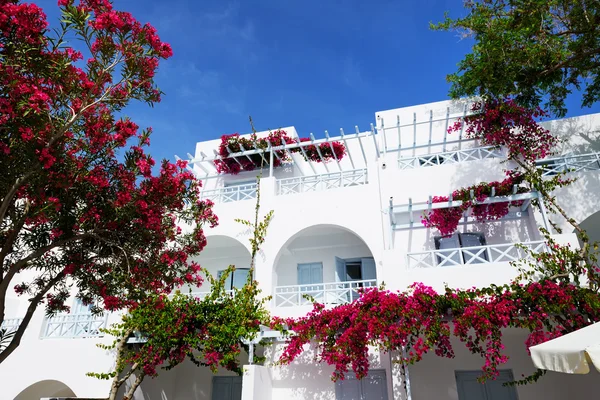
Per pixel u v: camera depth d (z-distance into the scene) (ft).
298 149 46.37
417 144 45.88
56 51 15.24
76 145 16.99
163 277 20.59
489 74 32.37
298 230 38.14
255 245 37.78
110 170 18.43
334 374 25.71
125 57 15.88
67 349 33.17
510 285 24.77
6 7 13.78
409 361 24.18
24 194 16.06
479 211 33.83
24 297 44.42
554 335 22.76
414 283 26.37
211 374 39.37
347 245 43.14
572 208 32.30
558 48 30.60
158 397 35.86
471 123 40.04
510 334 31.63
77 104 16.06
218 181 51.39
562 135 40.83
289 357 27.45
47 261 19.95
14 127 13.98
